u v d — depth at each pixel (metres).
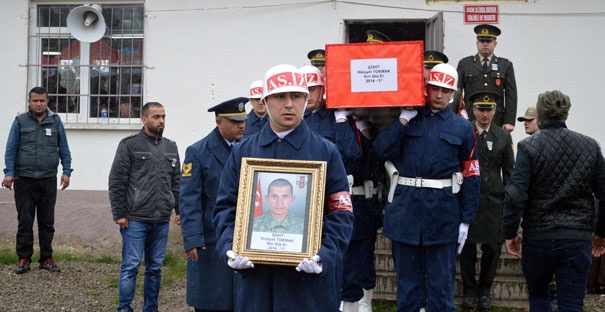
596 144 5.39
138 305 7.79
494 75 8.85
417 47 5.92
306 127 4.23
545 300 5.50
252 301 4.11
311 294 4.07
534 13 9.83
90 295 8.06
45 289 8.22
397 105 5.93
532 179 5.36
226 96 10.33
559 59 9.83
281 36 10.20
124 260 6.94
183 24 10.37
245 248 3.92
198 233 5.43
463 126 6.03
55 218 10.40
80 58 10.70
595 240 5.62
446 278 5.97
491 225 7.44
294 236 3.93
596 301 8.15
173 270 9.34
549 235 5.28
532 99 9.86
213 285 5.46
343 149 6.13
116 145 10.52
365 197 6.43
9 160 8.78
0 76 10.68
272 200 4.00
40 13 10.75
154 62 10.43
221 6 10.28
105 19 10.60
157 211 7.04
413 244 5.96
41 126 8.88
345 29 10.21
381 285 7.96
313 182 4.00
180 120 10.40
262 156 4.16
